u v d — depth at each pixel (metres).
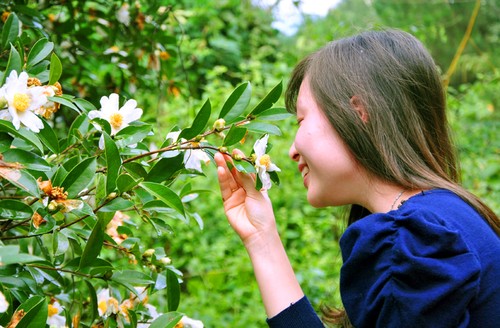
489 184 4.15
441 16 6.68
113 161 0.88
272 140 3.84
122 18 1.65
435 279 0.82
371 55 1.08
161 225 1.04
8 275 0.91
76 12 1.67
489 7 6.74
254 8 4.80
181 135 0.97
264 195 1.08
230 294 2.98
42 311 0.78
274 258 1.05
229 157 1.00
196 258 3.21
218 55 4.42
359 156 1.02
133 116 1.01
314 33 5.33
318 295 2.78
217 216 3.46
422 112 1.08
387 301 0.84
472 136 4.76
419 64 1.09
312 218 3.64
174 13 1.99
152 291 1.09
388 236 0.88
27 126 0.83
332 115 1.04
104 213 0.91
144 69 1.73
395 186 1.03
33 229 0.85
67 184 0.87
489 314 0.87
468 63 5.97
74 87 1.69
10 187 1.00
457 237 0.84
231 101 1.00
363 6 7.11
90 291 1.06
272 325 1.01
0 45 1.23
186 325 1.08
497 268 0.89
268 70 4.59
